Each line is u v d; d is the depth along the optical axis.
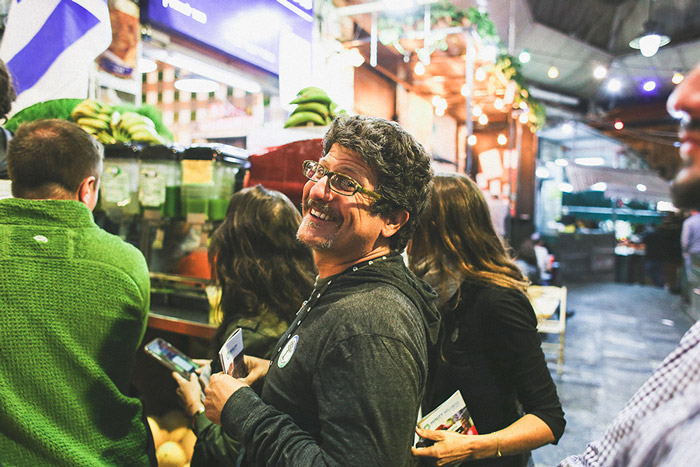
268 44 3.75
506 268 1.53
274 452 0.89
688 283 7.79
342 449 0.82
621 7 8.91
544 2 8.02
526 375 1.43
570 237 11.78
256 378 1.22
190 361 1.75
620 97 13.34
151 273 2.25
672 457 0.61
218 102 4.84
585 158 15.82
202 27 3.18
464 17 5.75
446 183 1.60
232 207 1.66
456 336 1.50
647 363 5.26
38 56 2.38
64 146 1.27
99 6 2.60
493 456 1.34
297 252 1.62
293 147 2.20
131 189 2.23
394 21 5.75
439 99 7.45
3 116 1.48
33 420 1.13
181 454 2.07
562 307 4.87
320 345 0.93
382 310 0.92
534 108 8.50
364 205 1.00
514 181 10.04
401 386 0.86
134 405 1.32
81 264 1.24
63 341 1.18
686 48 9.56
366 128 1.01
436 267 1.58
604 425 3.71
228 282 1.57
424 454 1.29
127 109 2.57
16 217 1.22
